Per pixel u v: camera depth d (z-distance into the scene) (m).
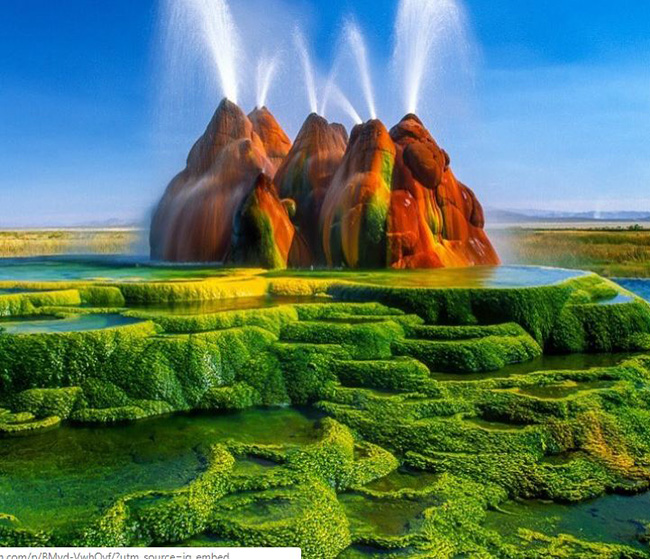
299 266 29.86
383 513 10.07
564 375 15.64
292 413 14.28
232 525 9.24
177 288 20.70
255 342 16.41
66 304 19.69
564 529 9.83
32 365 14.36
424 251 28.81
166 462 11.37
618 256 54.81
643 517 10.23
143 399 14.25
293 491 10.24
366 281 22.59
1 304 18.16
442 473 11.43
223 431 13.03
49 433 12.85
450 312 19.45
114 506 9.38
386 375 15.16
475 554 8.98
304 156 33.28
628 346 19.55
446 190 31.17
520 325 19.20
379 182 29.12
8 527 8.84
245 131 35.72
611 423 13.16
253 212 28.91
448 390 14.62
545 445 12.49
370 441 12.76
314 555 8.84
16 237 83.00
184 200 33.91
